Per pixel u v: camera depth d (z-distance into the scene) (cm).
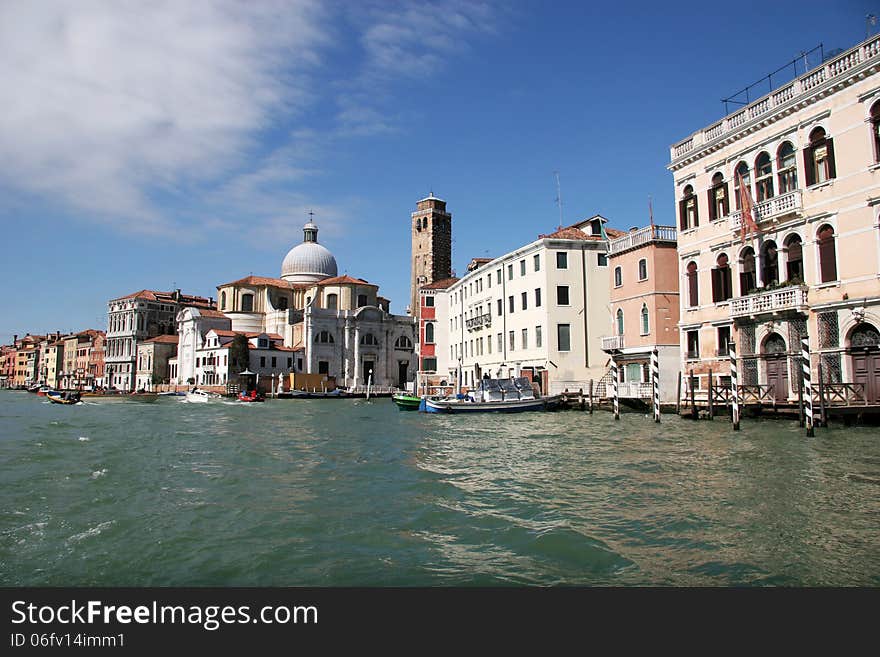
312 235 10256
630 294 3584
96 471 1491
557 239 4200
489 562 771
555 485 1249
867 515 945
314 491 1232
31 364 14812
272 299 9188
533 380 4312
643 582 696
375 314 8738
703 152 2994
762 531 869
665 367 3331
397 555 804
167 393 8175
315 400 7006
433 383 6400
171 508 1077
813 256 2427
